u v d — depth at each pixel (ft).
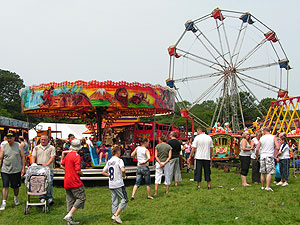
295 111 54.34
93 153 36.47
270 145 26.04
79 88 33.17
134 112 48.03
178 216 18.98
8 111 172.65
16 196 23.39
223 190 26.91
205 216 18.72
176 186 30.19
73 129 99.04
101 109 42.04
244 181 29.04
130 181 32.78
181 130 71.26
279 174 30.71
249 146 29.78
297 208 19.88
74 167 18.31
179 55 77.10
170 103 41.19
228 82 76.23
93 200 25.07
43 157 23.15
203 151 28.04
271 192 25.23
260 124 62.08
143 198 25.02
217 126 49.96
